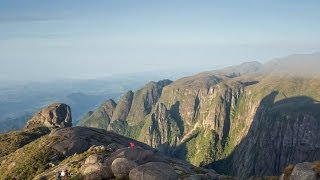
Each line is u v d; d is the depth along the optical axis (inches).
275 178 2970.0
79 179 2787.9
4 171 6855.3
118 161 2659.9
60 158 6653.5
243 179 3216.0
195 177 2689.5
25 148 7564.0
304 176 2018.9
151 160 3061.0
